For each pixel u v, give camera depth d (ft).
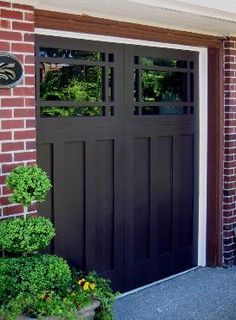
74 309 12.25
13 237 12.21
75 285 13.16
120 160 17.65
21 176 12.37
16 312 11.65
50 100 15.64
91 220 16.96
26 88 13.96
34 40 14.51
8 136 13.65
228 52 20.03
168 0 14.62
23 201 12.40
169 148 19.40
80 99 16.43
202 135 20.51
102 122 16.99
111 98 17.24
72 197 16.39
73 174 16.38
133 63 17.80
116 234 17.74
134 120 17.98
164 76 19.04
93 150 16.84
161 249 19.39
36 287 12.00
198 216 20.79
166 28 17.84
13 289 11.87
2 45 13.42
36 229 12.40
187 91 19.89
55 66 15.71
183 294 18.17
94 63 16.61
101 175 17.16
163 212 19.35
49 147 15.69
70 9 14.84
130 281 18.31
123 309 16.85
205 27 18.20
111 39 16.88
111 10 15.06
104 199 17.31
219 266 20.84
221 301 17.66
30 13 13.93
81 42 16.17
